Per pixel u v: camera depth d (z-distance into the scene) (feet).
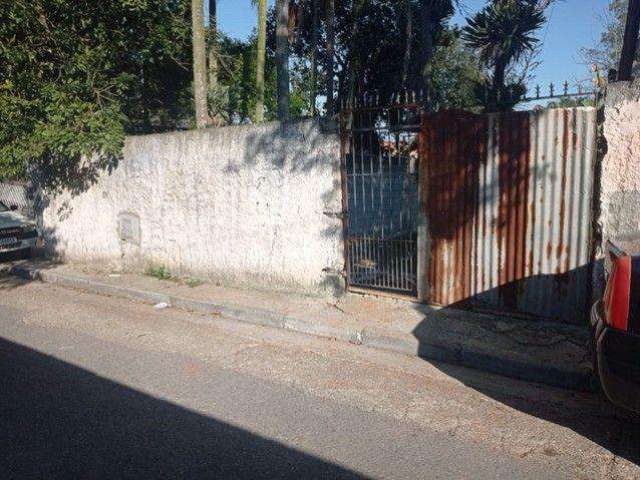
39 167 33.86
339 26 58.44
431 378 14.60
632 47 19.80
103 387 14.29
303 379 14.65
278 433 11.55
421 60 47.37
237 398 13.44
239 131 23.67
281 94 34.14
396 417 12.23
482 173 17.80
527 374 14.35
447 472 9.89
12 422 12.28
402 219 20.07
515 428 11.57
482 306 18.42
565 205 16.39
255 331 19.43
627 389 9.22
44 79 29.27
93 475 10.04
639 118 14.82
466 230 18.40
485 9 42.11
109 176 29.73
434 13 50.55
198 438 11.39
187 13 36.68
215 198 25.12
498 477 9.70
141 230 28.73
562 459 10.26
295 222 22.48
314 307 20.66
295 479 9.78
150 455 10.73
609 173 15.42
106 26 30.86
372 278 21.15
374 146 20.27
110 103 31.35
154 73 38.32
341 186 21.07
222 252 25.34
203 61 30.58
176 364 16.01
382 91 57.16
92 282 27.14
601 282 15.84
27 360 16.58
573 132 16.01
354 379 14.60
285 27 33.78
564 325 16.74
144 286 25.75
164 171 26.99
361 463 10.27
